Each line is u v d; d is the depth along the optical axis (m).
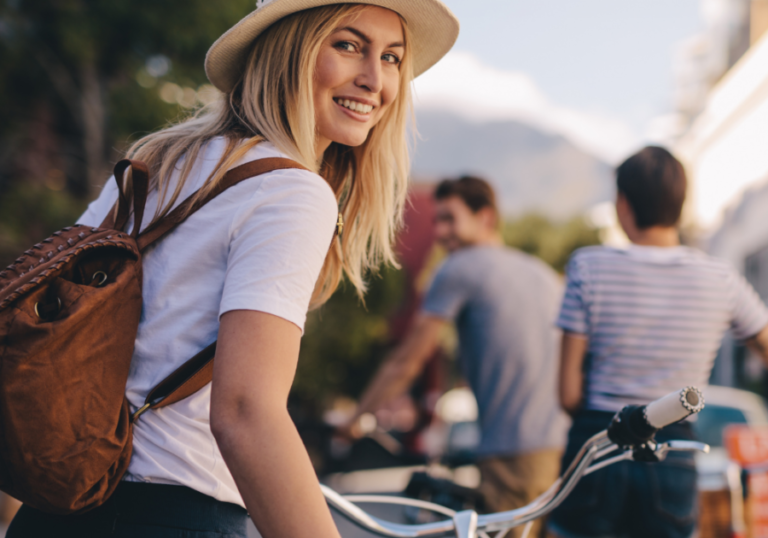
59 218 10.06
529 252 31.19
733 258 14.16
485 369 3.25
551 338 3.29
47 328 1.03
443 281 3.32
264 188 1.17
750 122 13.02
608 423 2.33
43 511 1.10
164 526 1.14
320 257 1.15
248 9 10.55
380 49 1.42
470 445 7.86
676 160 2.49
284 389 1.05
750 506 2.68
